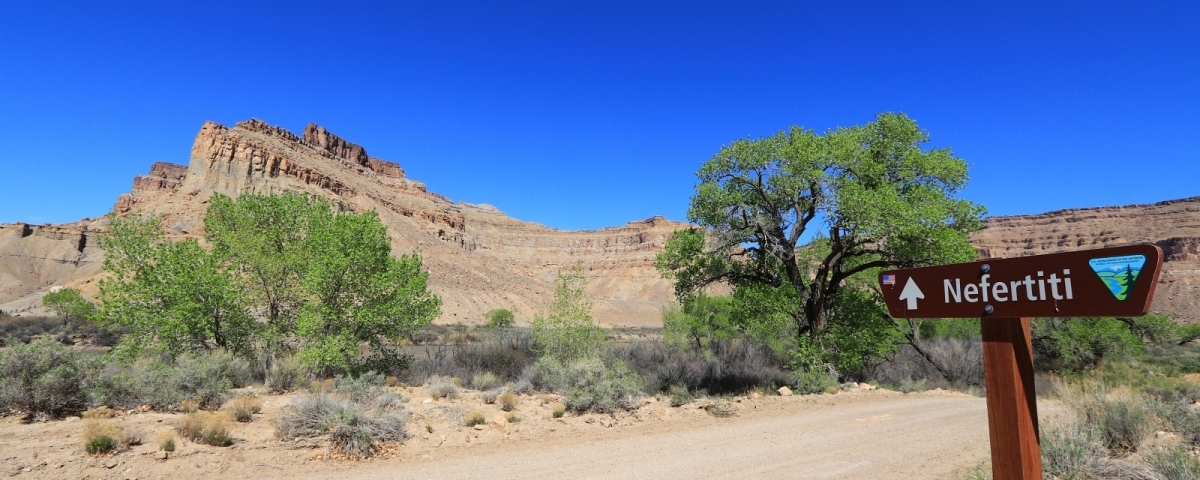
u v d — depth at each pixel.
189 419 8.54
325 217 20.16
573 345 19.77
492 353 21.86
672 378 17.94
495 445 8.80
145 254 16.06
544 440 9.26
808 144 17.36
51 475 6.37
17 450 7.25
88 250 128.62
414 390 14.45
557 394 14.02
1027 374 3.25
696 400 13.80
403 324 17.91
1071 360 24.28
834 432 10.04
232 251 17.83
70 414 9.78
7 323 45.94
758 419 11.51
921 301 3.83
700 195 18.55
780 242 18.62
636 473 7.18
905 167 18.39
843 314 19.16
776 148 17.91
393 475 7.03
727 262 19.70
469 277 129.25
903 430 10.24
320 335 16.78
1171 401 10.35
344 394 12.13
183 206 116.62
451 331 66.69
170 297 15.81
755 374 20.12
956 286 3.57
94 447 7.13
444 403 12.14
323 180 148.50
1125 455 6.90
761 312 18.17
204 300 16.20
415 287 18.09
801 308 18.44
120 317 15.53
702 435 9.75
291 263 17.67
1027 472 3.13
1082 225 177.50
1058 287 2.96
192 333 16.00
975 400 14.98
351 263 17.17
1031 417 3.21
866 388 17.19
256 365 16.23
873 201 15.64
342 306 17.17
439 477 6.96
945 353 23.58
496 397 13.14
